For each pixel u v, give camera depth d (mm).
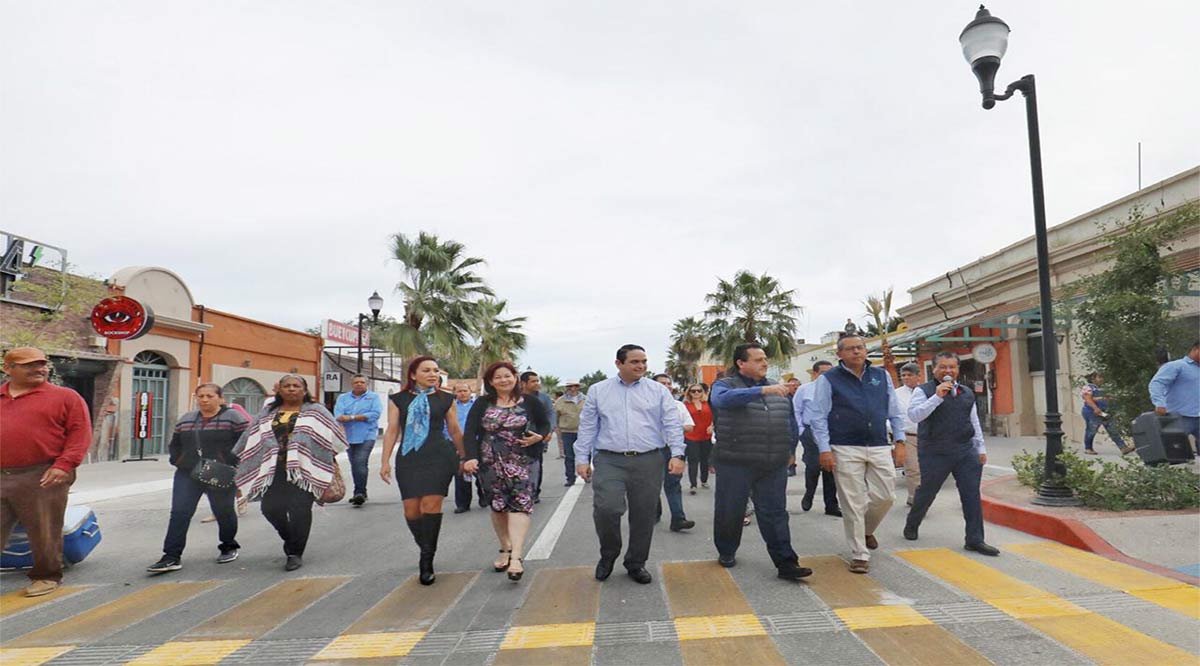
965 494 5875
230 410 6520
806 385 8344
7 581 5945
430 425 5676
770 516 5188
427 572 5520
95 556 6969
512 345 41594
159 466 16516
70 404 5727
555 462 17391
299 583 5699
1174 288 8766
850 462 5340
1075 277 16250
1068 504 6770
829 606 4523
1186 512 6246
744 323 34219
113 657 4078
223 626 4598
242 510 5934
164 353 19906
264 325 25328
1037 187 7379
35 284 14930
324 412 6359
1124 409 8695
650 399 5367
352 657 3959
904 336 21641
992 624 4078
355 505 10141
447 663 3820
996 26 7277
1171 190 13703
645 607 4668
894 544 6219
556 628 4316
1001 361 19422
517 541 5465
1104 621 4062
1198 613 4156
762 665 3621
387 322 30875
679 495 7383
